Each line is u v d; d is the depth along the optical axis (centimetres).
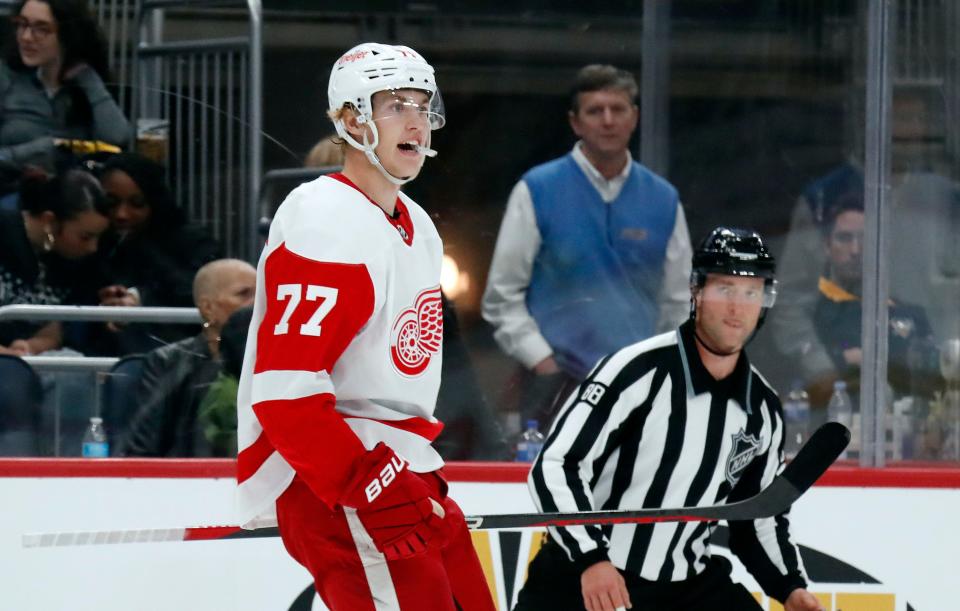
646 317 1334
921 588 1269
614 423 1062
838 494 1269
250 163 1302
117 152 1285
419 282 859
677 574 1098
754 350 1330
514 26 1322
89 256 1282
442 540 824
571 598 1079
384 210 855
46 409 1270
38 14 1266
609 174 1327
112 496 1232
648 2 1334
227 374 1284
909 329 1318
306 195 827
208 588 1234
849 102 1332
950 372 1315
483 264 1322
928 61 1319
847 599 1268
